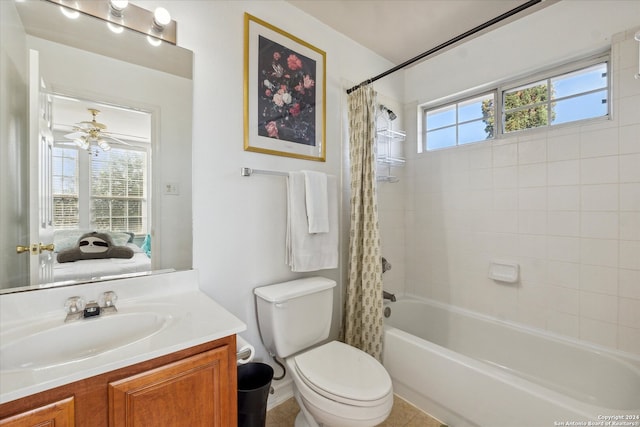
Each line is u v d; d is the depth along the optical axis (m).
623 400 1.44
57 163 1.07
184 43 1.34
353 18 1.88
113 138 1.18
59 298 1.04
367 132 1.91
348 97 2.02
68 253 1.08
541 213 1.83
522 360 1.84
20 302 0.97
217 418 0.91
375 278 1.84
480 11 1.81
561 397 1.17
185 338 0.84
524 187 1.90
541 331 1.82
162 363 0.81
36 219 1.04
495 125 2.10
